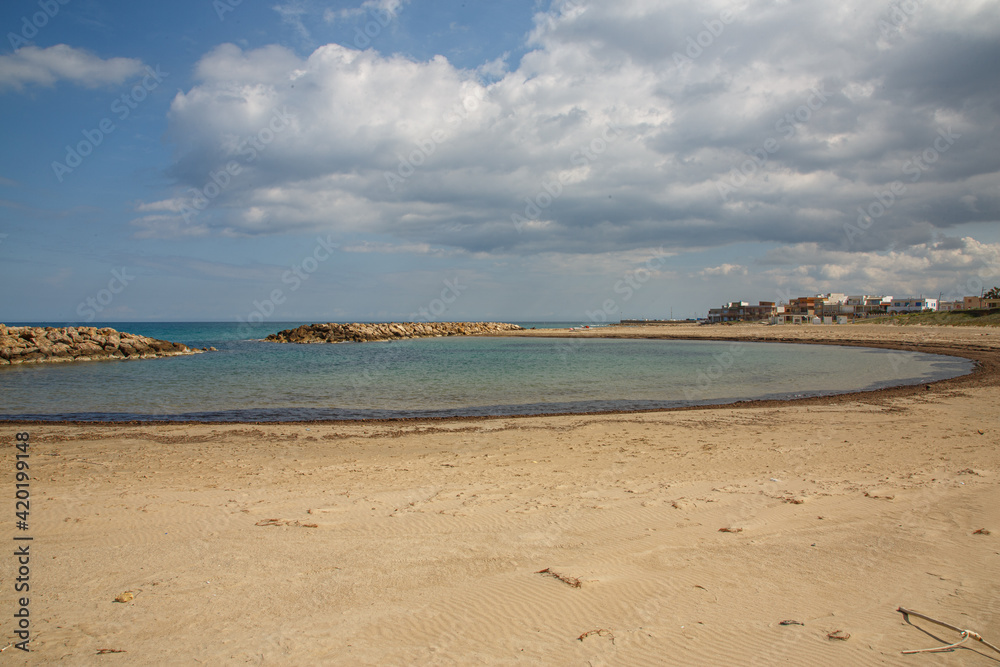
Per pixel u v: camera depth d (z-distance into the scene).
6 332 39.59
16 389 23.56
